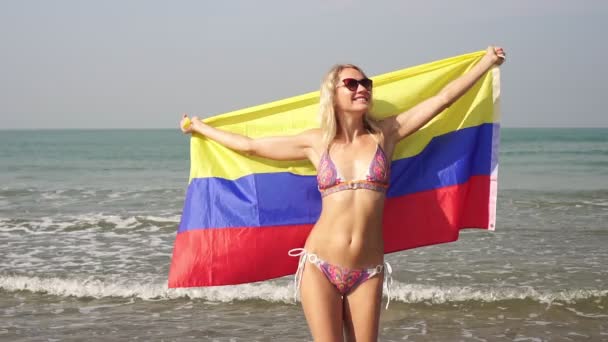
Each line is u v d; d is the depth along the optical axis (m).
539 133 109.00
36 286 9.18
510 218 16.17
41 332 7.21
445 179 5.02
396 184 5.02
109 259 11.41
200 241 4.97
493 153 5.00
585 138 78.06
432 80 5.07
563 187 23.86
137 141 89.81
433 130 5.03
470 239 13.02
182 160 46.09
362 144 4.23
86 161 45.19
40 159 47.66
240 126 5.02
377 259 4.14
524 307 8.27
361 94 4.17
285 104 5.04
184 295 8.80
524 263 10.83
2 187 26.22
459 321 7.74
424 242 5.04
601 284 9.37
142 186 26.44
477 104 5.01
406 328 7.47
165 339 6.98
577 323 7.62
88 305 8.45
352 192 4.12
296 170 4.99
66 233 14.33
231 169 5.01
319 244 4.14
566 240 12.97
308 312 4.13
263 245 4.98
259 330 7.33
